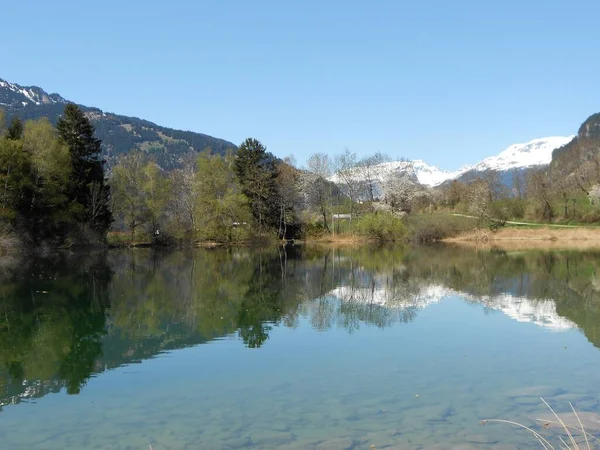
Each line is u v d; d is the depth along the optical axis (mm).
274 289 26422
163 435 8367
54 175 49031
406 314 18797
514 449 7523
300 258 47219
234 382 11125
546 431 8133
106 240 58781
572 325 16500
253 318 18469
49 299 23562
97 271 35562
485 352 13250
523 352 13188
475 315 18391
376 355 13125
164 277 32125
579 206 81938
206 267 38844
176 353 13719
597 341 14312
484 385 10586
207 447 7867
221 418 9039
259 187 69438
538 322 17062
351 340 14820
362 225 67625
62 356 13766
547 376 11109
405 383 10820
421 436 8062
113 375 11875
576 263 38188
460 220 69750
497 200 83812
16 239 43594
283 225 73312
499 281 28141
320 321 17734
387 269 36062
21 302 22828
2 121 51281
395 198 73812
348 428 8453
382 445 7766
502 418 8750
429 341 14539
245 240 67125
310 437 8133
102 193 56562
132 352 13953
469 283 27547
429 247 60094
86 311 20562
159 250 59344
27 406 9930
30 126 51312
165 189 64188
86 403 10016
